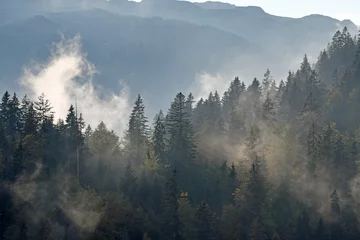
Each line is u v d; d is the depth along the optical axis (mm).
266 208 116625
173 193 109000
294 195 128125
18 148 113188
